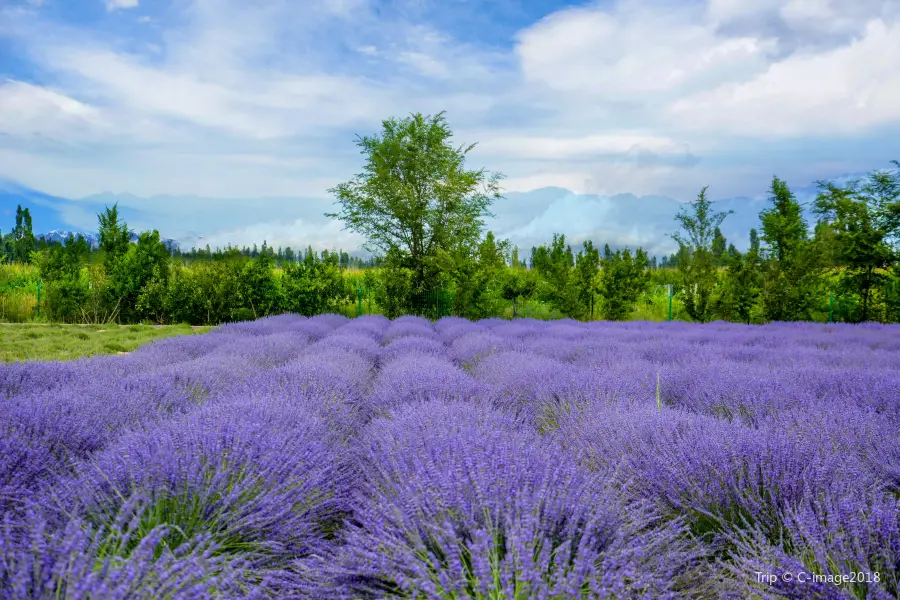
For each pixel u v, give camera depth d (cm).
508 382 503
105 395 363
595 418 342
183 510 204
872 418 321
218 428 268
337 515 250
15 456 236
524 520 173
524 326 1182
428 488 206
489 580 151
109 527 193
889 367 545
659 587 165
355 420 400
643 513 219
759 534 200
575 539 183
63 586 146
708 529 228
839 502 207
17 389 409
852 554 176
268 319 1290
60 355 798
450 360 738
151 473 213
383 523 199
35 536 153
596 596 155
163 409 359
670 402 448
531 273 2055
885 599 158
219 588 165
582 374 476
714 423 302
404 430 304
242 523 204
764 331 1071
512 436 295
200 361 540
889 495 232
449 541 172
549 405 422
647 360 645
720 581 190
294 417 326
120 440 266
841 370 493
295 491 234
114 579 144
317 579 182
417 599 157
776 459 246
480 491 195
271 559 201
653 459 258
